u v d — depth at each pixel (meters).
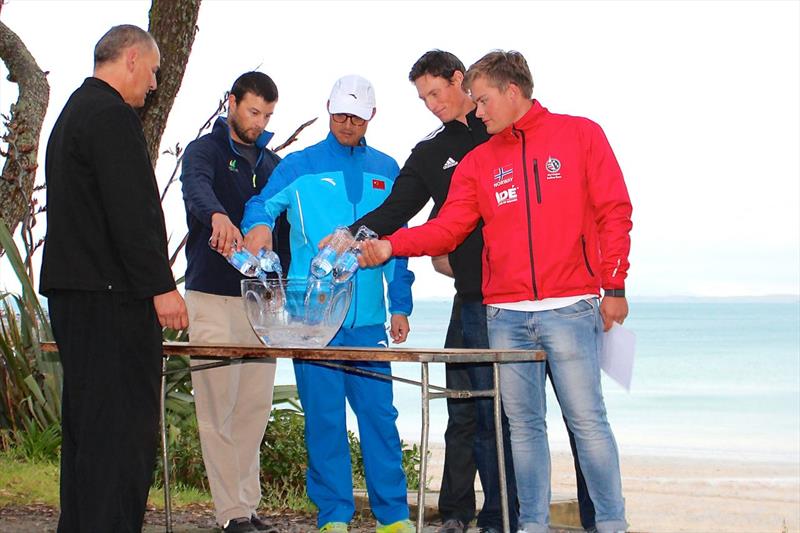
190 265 4.43
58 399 6.46
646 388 35.00
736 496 16.97
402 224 4.33
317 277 3.89
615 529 3.71
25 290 6.54
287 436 6.34
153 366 3.47
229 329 4.39
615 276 3.75
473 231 4.24
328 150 4.38
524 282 3.79
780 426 26.72
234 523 4.33
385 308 4.46
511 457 4.27
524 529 3.86
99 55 3.60
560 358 3.76
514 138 3.86
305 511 5.62
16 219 7.18
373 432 4.35
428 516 5.45
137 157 3.38
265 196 4.37
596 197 3.80
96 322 3.40
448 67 4.31
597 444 3.73
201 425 4.36
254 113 4.41
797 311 90.38
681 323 73.12
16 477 5.45
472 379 4.23
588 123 3.86
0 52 7.42
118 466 3.38
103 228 3.40
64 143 3.41
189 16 6.76
